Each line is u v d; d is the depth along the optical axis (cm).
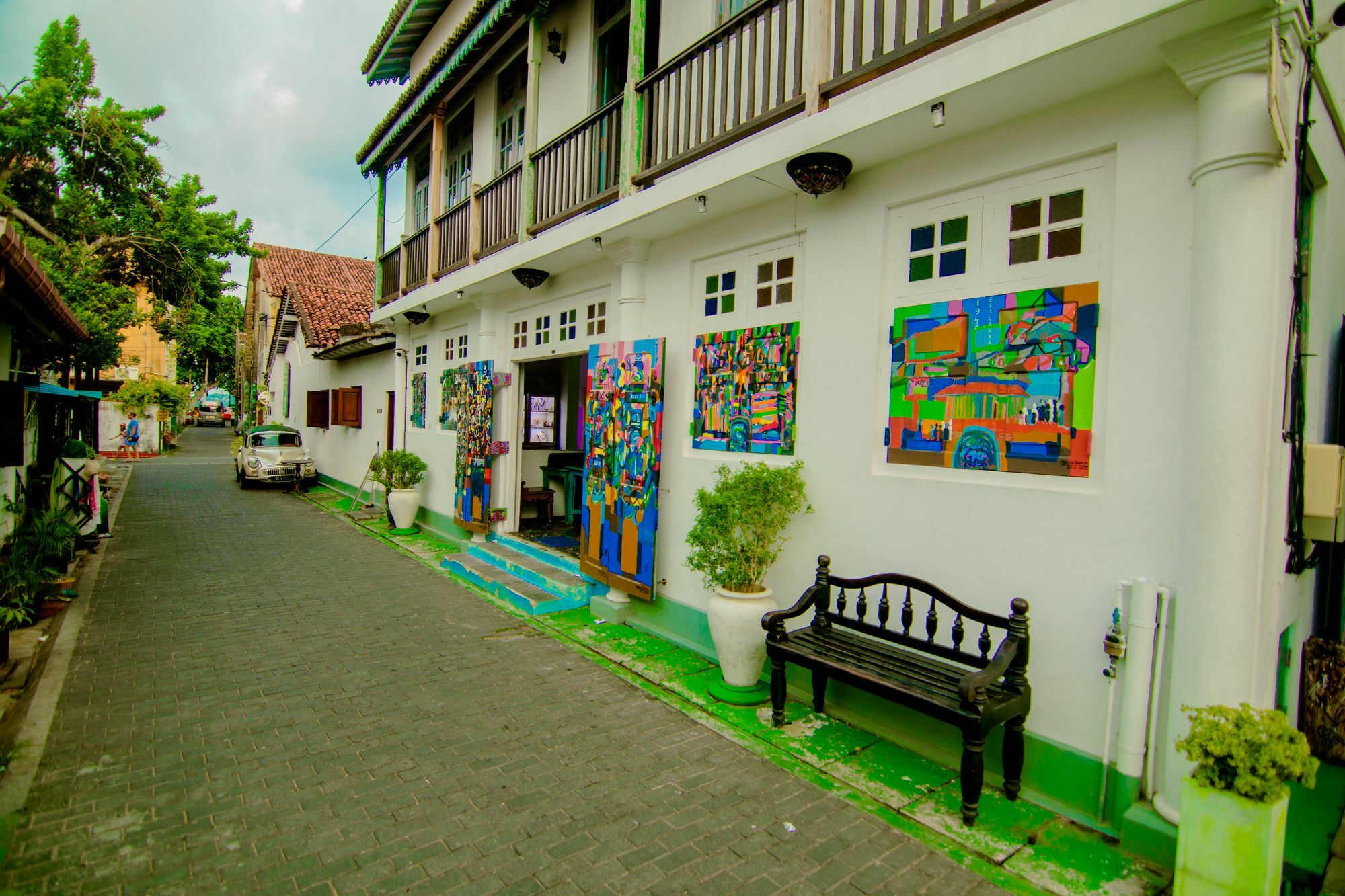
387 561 908
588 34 750
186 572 820
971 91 349
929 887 292
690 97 548
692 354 587
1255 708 288
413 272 1098
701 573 565
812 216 484
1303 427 319
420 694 482
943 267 413
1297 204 304
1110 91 344
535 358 838
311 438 1889
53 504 857
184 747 398
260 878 288
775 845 319
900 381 430
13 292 531
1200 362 301
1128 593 330
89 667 517
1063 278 362
